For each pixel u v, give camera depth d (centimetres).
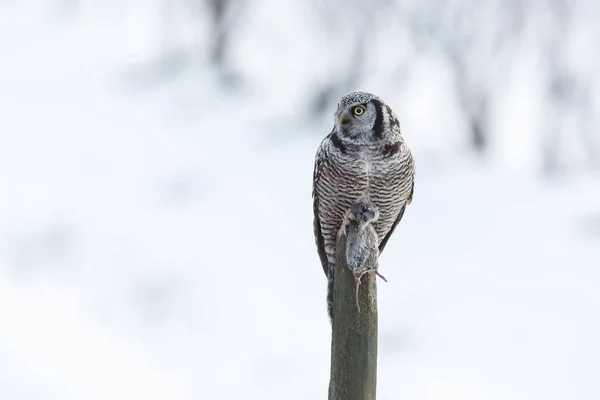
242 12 2962
